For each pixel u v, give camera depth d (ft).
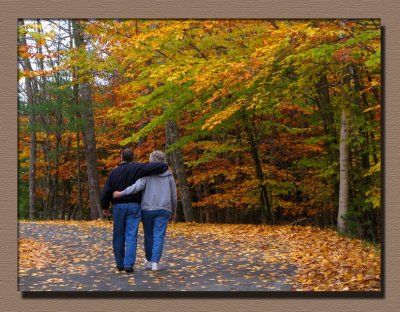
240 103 34.42
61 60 48.78
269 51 30.01
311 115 46.34
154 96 39.04
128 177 23.47
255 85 35.27
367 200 34.68
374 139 39.11
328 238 31.65
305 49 29.35
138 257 27.68
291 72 35.37
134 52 37.52
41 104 60.08
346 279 21.29
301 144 51.39
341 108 36.70
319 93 42.09
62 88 55.52
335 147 41.91
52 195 78.79
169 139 54.85
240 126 47.01
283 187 51.75
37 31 39.50
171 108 39.52
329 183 44.80
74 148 79.10
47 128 61.62
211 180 56.08
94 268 24.23
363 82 39.09
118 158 70.49
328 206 50.21
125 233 23.59
